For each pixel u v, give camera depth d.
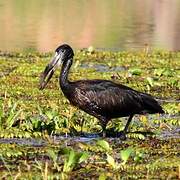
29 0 61.94
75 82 15.23
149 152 13.74
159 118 17.34
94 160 13.07
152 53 29.28
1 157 12.72
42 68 24.41
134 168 12.53
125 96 14.98
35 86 21.22
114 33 39.78
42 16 49.69
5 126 15.53
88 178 11.90
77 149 13.86
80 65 26.14
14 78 22.55
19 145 14.08
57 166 12.32
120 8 56.50
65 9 55.09
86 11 53.72
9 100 18.48
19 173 11.62
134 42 35.53
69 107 17.89
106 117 15.12
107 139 15.01
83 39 37.44
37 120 15.55
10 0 61.25
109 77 23.09
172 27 43.97
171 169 12.51
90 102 14.97
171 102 19.47
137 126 16.23
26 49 32.34
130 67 25.56
